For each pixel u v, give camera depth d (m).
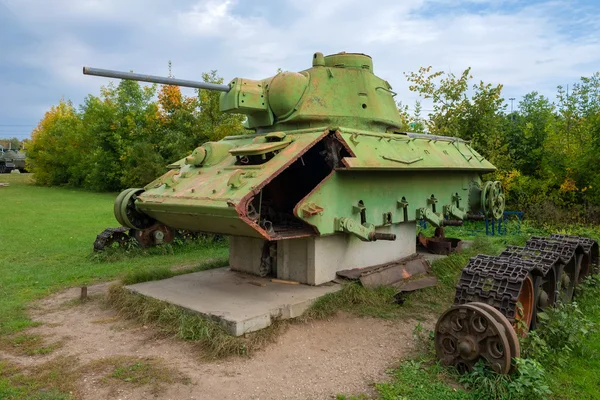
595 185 17.02
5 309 7.93
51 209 24.39
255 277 8.86
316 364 5.72
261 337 6.29
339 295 7.73
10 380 5.26
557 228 15.88
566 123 19.20
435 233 12.32
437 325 5.53
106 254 12.24
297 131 7.99
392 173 9.04
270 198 9.09
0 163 61.25
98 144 36.59
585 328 6.17
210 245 13.83
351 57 9.35
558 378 5.31
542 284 6.76
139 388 5.07
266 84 8.82
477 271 5.90
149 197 8.16
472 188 11.71
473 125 21.03
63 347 6.25
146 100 36.47
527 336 5.63
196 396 4.91
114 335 6.66
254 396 4.92
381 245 9.61
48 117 47.50
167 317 6.84
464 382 5.11
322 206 7.59
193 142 28.84
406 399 4.75
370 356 5.96
